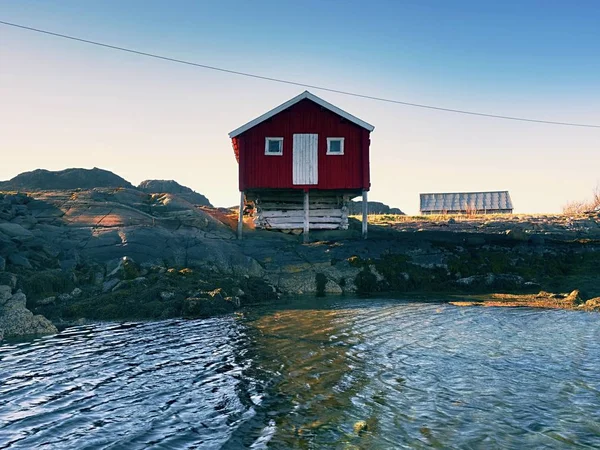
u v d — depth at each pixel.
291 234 27.34
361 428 6.98
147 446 6.51
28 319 13.67
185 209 27.14
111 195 28.12
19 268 17.59
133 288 17.48
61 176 39.38
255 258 22.89
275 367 9.95
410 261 22.83
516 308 16.78
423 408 7.71
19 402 8.09
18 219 21.95
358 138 26.02
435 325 13.91
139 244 21.11
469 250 23.81
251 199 30.67
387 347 11.46
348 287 21.27
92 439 6.73
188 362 10.38
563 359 10.33
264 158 25.83
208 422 7.29
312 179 25.83
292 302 18.58
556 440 6.59
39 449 6.43
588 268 22.09
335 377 9.27
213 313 16.08
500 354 10.77
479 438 6.66
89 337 12.84
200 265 21.06
